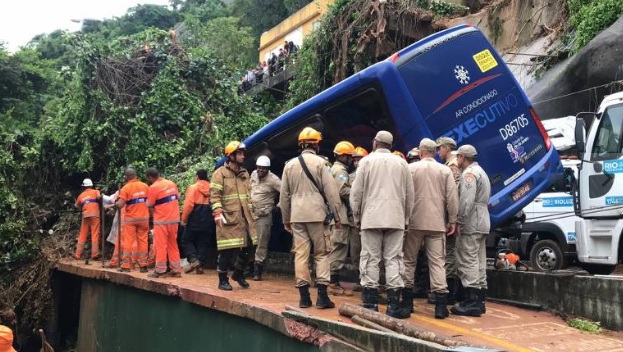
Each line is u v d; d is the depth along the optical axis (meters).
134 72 15.52
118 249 10.62
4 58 33.66
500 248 10.02
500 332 5.61
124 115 14.48
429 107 7.66
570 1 16.83
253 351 6.04
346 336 4.73
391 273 5.70
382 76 7.44
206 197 9.93
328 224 6.26
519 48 18.44
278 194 9.28
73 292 13.26
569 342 5.30
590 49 13.52
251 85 24.91
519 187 8.09
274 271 10.74
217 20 33.41
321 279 6.11
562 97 14.20
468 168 6.33
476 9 21.14
